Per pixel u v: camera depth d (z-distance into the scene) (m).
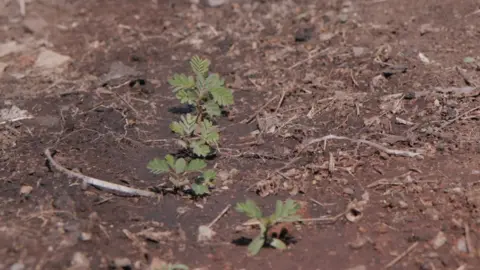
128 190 0.99
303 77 1.18
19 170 1.03
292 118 1.10
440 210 0.95
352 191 0.98
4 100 1.17
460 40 1.21
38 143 1.08
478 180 0.98
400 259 0.91
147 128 1.10
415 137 1.04
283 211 0.92
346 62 1.20
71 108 1.14
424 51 1.20
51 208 0.97
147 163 1.04
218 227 0.95
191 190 1.00
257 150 1.05
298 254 0.92
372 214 0.96
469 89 1.11
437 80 1.14
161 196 0.99
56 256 0.91
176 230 0.95
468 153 1.02
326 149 1.04
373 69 1.18
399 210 0.96
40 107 1.15
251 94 1.16
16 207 0.97
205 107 1.07
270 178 1.01
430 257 0.91
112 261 0.91
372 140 1.05
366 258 0.91
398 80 1.15
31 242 0.92
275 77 1.19
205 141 1.04
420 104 1.10
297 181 1.00
